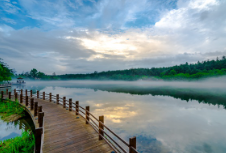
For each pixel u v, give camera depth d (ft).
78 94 137.28
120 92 172.55
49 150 16.52
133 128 43.88
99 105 81.20
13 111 43.62
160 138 36.81
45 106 42.50
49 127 24.64
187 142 34.50
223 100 118.93
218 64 477.77
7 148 20.56
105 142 19.10
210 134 40.29
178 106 86.84
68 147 17.42
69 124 26.40
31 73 622.54
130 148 12.31
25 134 24.82
